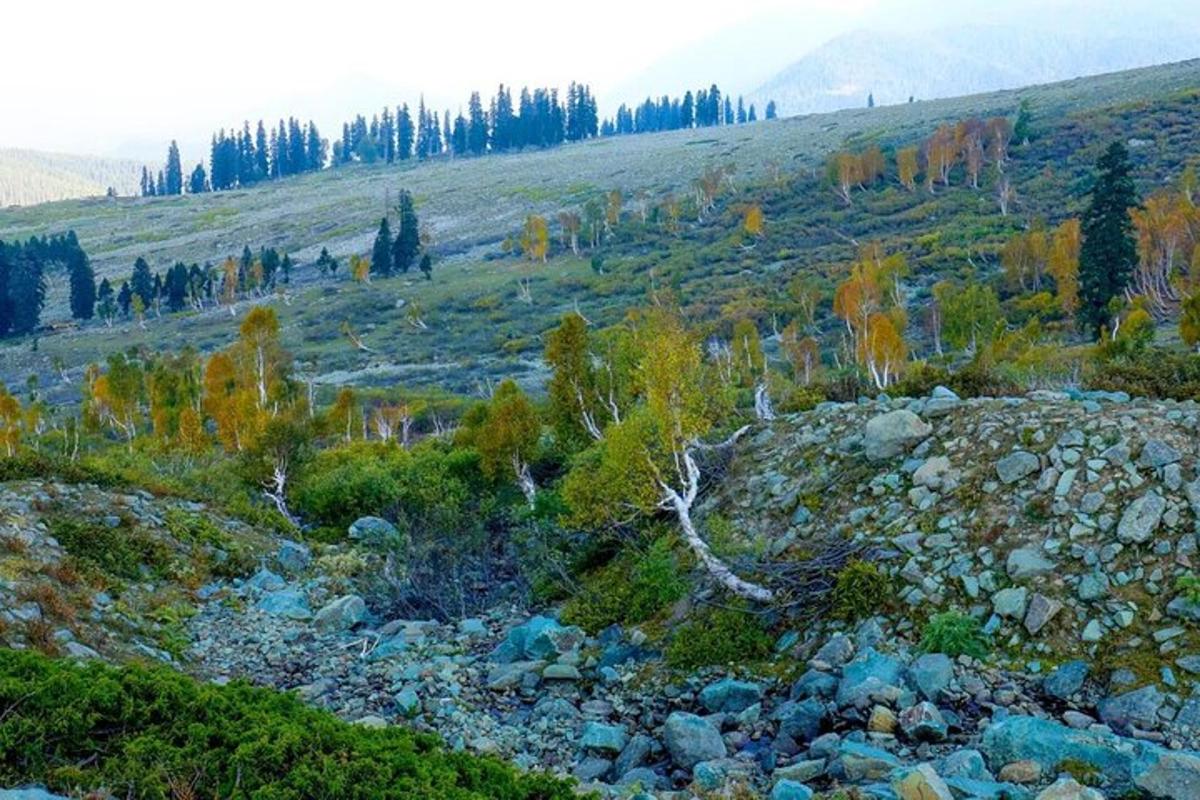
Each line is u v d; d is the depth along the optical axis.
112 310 132.88
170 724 7.08
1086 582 9.55
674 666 11.18
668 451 13.51
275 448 24.62
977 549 10.55
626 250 116.19
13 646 9.64
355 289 120.88
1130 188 51.25
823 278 83.69
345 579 17.23
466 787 6.92
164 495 19.52
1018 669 9.15
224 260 154.50
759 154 152.38
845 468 13.34
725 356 47.91
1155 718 8.09
